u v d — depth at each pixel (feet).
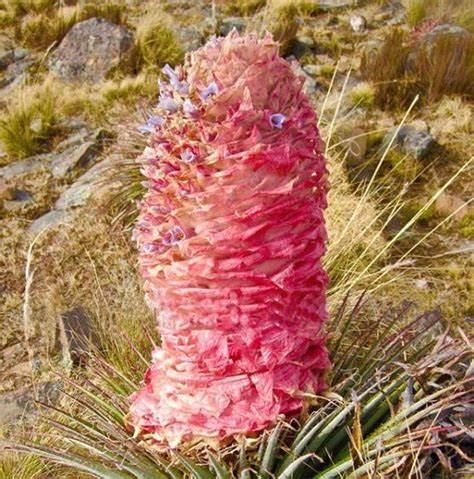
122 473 2.94
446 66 7.70
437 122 7.16
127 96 8.52
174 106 2.60
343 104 7.59
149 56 9.39
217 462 2.67
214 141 2.53
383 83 7.66
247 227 2.59
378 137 6.97
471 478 3.07
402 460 2.74
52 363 4.70
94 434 3.12
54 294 5.28
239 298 2.67
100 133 7.48
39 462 3.81
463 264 5.36
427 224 5.87
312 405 2.93
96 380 4.12
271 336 2.73
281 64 2.61
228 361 2.73
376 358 3.26
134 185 6.15
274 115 2.54
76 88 9.02
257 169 2.55
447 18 9.66
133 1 11.64
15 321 5.17
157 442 2.94
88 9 10.62
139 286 4.99
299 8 10.46
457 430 3.15
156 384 2.94
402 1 10.68
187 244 2.60
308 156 2.61
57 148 7.57
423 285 5.08
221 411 2.77
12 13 11.43
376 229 5.58
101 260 5.62
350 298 4.66
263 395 2.77
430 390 3.05
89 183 6.65
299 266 2.70
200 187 2.57
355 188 6.21
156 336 4.13
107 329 4.71
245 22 10.25
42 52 10.10
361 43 9.46
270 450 2.74
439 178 6.43
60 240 5.92
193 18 10.62
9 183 6.89
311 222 2.69
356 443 2.75
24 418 4.26
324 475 2.80
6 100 8.93
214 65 2.57
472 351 3.12
